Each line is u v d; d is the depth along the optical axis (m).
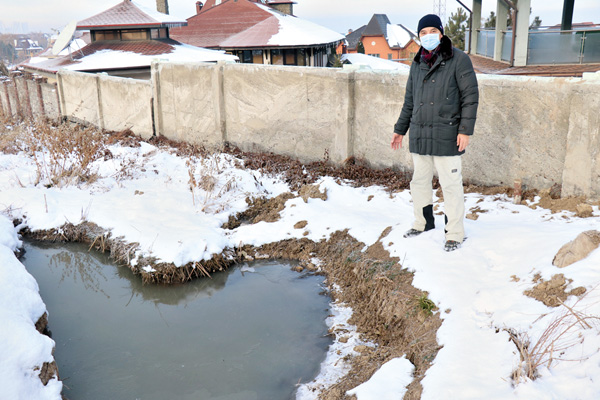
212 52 24.30
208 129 10.57
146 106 11.94
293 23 35.69
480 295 4.21
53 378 4.11
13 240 6.93
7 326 4.30
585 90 5.41
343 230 6.34
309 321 5.11
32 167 9.63
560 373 3.12
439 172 4.85
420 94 4.70
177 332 5.09
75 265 6.64
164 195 7.88
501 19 15.20
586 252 4.04
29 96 17.81
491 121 6.52
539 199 5.98
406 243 5.30
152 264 6.12
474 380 3.32
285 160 9.14
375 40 76.88
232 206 7.50
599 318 3.29
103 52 22.06
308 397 4.02
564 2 15.39
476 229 5.21
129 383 4.34
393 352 4.24
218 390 4.20
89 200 7.89
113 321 5.35
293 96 8.86
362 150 8.18
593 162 5.45
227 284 5.98
